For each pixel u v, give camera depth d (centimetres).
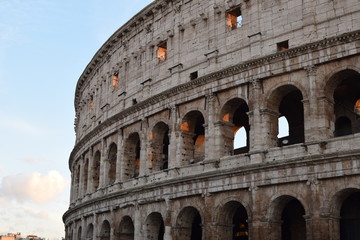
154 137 7394
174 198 6581
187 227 6562
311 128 5412
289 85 5762
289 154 5525
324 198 5128
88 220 8788
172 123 6944
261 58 5938
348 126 6259
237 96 6181
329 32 5600
